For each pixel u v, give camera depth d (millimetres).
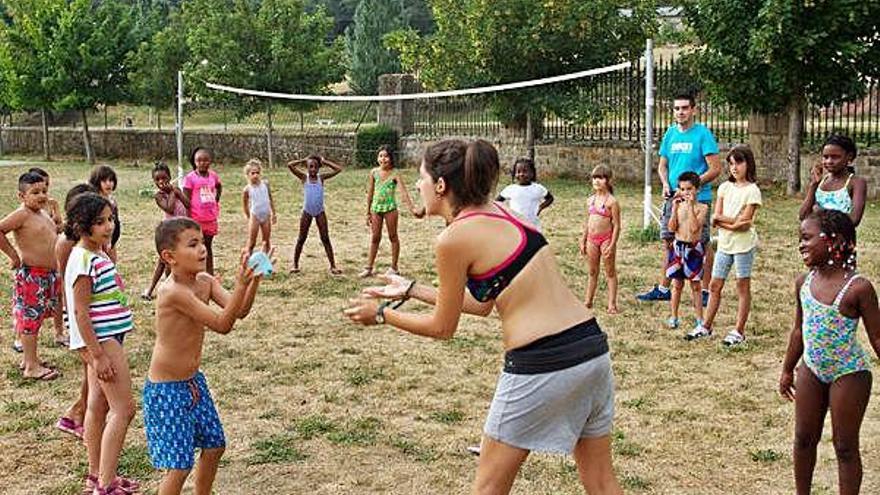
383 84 23188
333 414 5980
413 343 7621
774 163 17031
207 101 27281
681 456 5223
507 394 3410
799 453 4309
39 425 5855
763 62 14945
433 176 3506
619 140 19156
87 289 4613
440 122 22562
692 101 8570
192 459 4219
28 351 6809
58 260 5621
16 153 31047
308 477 5008
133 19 28203
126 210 16125
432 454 5297
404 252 11750
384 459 5246
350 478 4988
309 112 28656
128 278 10312
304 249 12062
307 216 10375
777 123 16859
